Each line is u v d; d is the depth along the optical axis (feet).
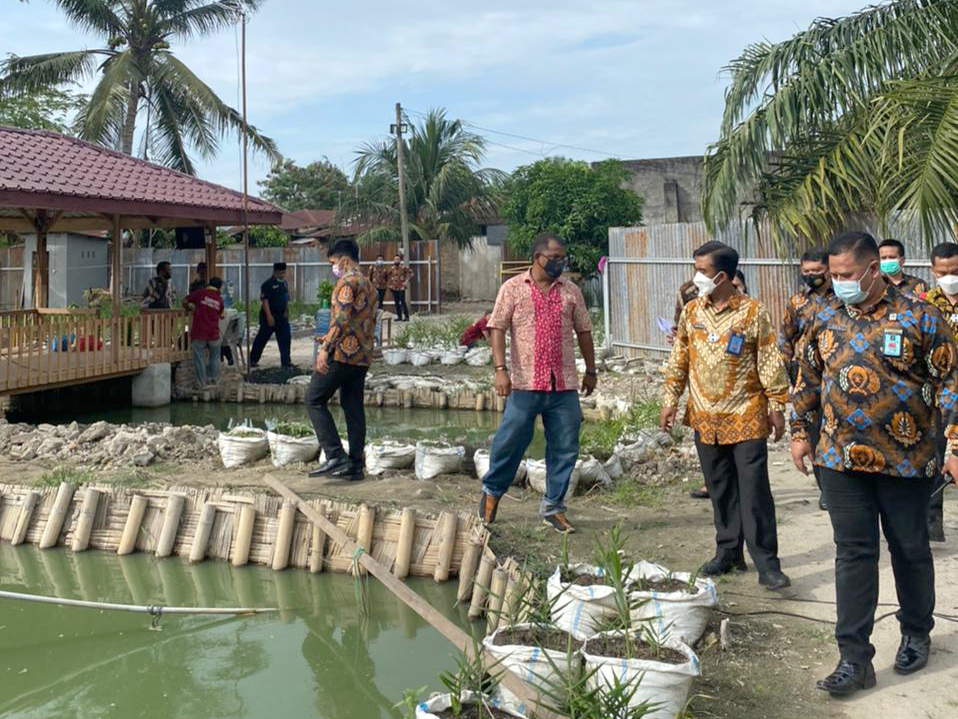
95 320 44.21
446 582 20.92
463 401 44.86
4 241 105.81
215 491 23.48
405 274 87.04
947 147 32.50
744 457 17.98
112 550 23.63
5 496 24.68
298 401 47.34
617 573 14.82
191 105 100.42
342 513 21.98
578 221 91.66
